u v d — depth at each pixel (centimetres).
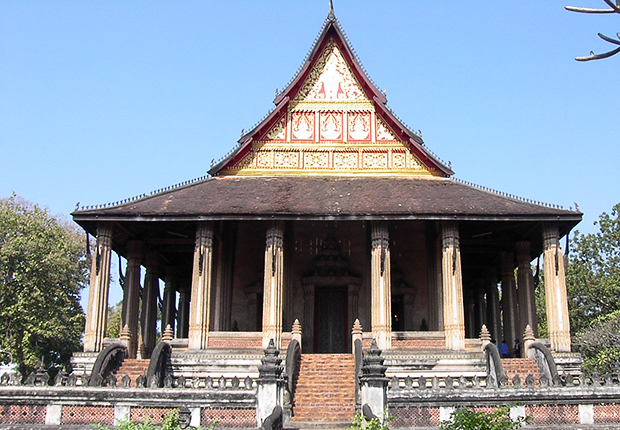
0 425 2356
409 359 3155
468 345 3297
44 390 2384
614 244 5428
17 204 5603
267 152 4016
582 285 5284
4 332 5122
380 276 3384
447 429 1667
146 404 2345
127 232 3775
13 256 5053
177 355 3180
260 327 3925
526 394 2350
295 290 3969
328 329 3953
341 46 4128
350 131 4038
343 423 2495
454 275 3381
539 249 4109
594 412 2353
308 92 4091
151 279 4153
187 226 3762
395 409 2297
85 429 2322
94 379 2633
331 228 4072
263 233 4059
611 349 3928
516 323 4119
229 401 2302
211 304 3775
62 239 5478
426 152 3950
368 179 3944
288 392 2600
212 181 3925
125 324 3769
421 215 3359
